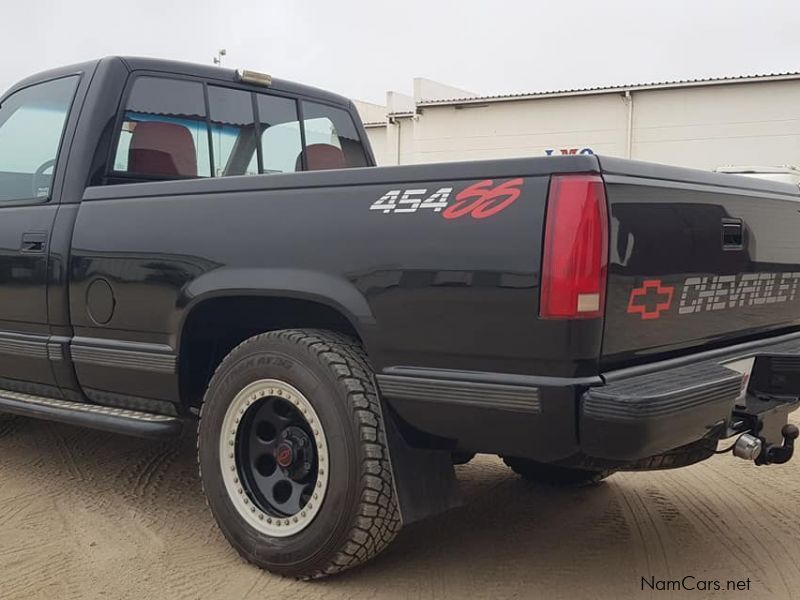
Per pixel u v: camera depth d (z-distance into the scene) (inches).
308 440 118.0
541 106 722.8
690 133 674.2
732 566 126.5
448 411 103.8
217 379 124.8
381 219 108.3
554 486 164.4
